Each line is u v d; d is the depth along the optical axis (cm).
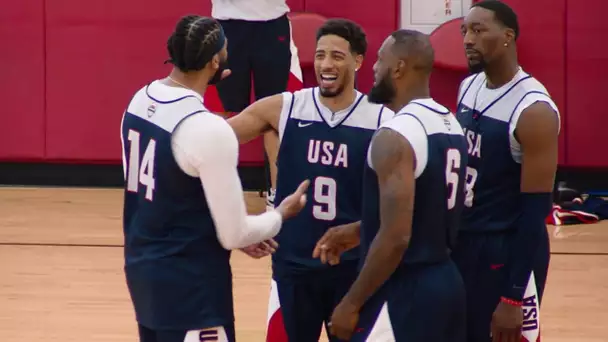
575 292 1859
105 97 2775
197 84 1059
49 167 2839
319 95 1168
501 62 1127
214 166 999
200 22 1049
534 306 1145
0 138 2808
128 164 1065
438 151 986
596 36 2689
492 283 1145
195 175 1021
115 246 2166
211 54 1045
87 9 2748
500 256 1137
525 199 1098
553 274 1981
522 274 1091
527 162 1093
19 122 2800
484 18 1120
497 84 1140
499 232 1141
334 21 1150
